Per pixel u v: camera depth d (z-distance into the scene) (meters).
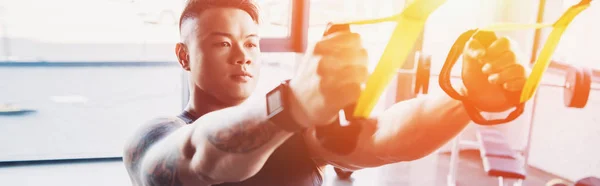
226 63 0.99
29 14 10.77
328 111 0.49
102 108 5.87
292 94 0.52
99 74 8.25
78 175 3.54
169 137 0.80
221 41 0.99
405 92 3.23
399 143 0.82
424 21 0.42
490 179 3.92
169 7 9.85
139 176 0.84
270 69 5.90
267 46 3.54
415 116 0.81
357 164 0.90
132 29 10.84
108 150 4.14
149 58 9.47
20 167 3.64
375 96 0.46
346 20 0.48
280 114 0.54
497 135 3.18
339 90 0.47
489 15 4.17
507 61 0.56
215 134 0.63
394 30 0.43
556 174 3.88
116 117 5.45
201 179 0.70
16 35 10.48
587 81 2.19
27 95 6.47
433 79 3.55
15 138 4.41
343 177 3.60
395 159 0.85
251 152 0.60
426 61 1.24
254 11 1.04
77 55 9.34
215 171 0.66
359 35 0.48
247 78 1.02
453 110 0.78
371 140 0.85
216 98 1.02
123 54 9.65
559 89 3.79
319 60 0.47
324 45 0.47
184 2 1.05
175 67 8.88
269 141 0.58
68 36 10.66
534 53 3.27
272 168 0.94
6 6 10.46
